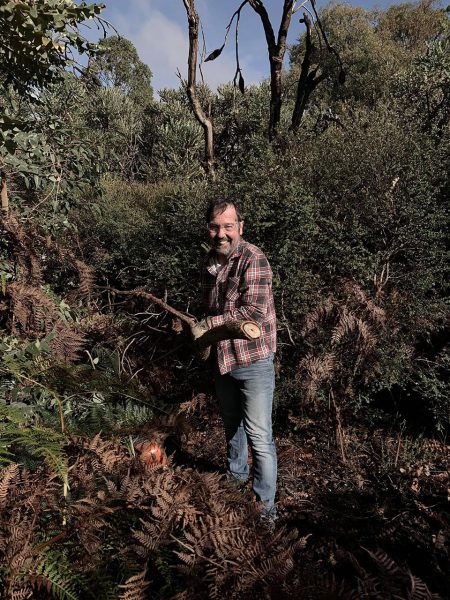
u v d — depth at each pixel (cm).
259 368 228
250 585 121
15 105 250
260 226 313
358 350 291
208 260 248
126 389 175
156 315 350
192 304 354
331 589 119
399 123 387
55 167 266
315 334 304
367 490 269
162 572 129
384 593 116
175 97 1071
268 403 234
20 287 190
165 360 346
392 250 321
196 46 457
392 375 303
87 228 416
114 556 132
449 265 331
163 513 137
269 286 226
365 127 385
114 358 204
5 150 213
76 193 329
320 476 282
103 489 151
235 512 147
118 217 443
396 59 1653
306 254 316
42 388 175
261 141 420
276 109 466
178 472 164
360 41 1988
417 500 257
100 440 158
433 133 386
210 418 321
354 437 316
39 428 146
